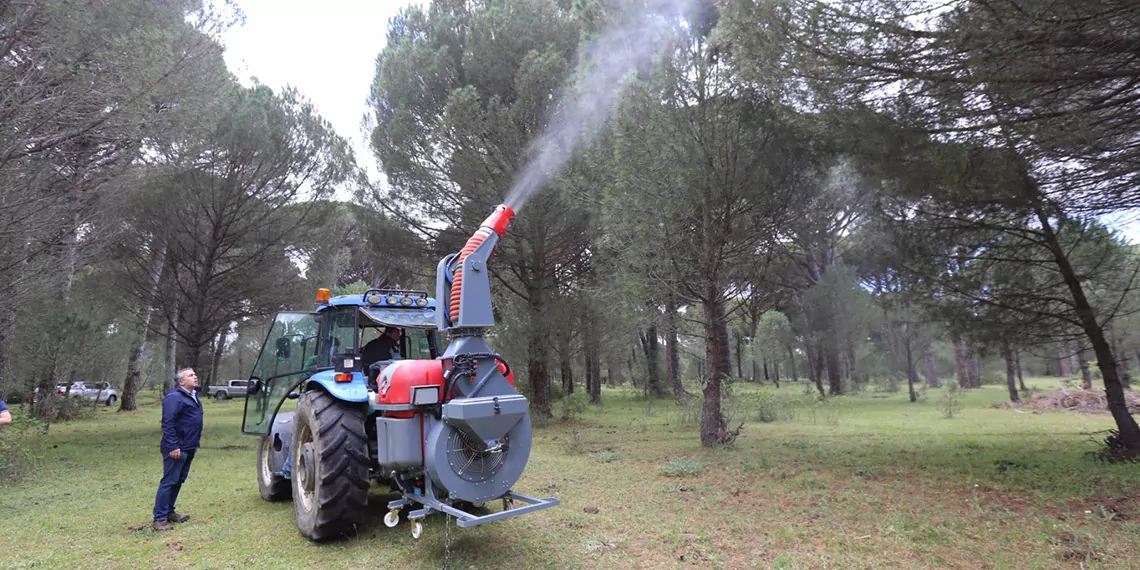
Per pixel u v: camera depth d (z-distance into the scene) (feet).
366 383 16.83
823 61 18.75
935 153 18.20
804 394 65.72
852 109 19.76
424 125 42.50
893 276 26.30
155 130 26.78
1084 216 22.74
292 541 15.12
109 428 46.14
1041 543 13.24
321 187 45.32
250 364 131.64
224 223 42.19
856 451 27.12
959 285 24.40
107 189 29.68
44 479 24.43
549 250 43.09
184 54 25.73
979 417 45.42
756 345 85.61
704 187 24.97
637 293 27.71
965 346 26.73
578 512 17.28
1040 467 21.66
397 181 42.86
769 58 19.74
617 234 27.66
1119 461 22.09
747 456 26.08
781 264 46.32
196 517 17.83
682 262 27.25
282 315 20.92
